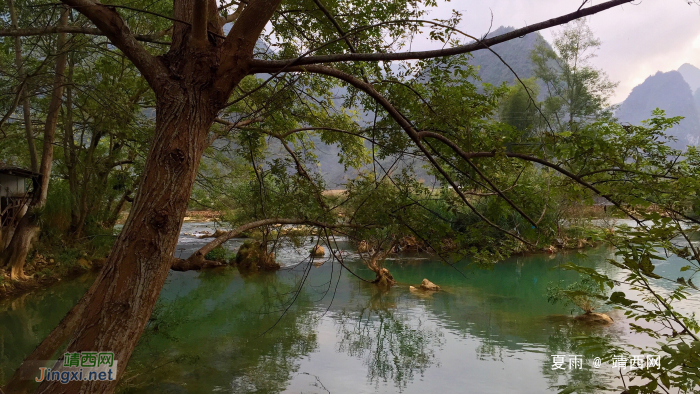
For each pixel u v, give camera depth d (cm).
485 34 212
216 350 755
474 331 885
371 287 1297
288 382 632
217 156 1298
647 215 225
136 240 180
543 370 675
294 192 418
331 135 593
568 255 1827
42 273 1255
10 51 918
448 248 392
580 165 292
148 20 1005
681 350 180
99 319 171
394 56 205
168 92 201
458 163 350
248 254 1608
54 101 1162
